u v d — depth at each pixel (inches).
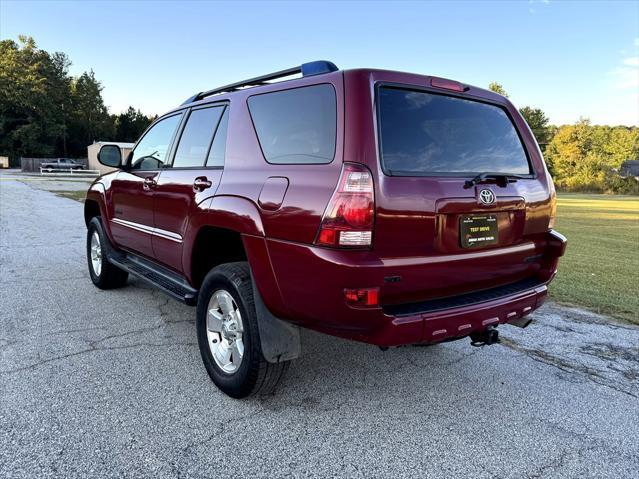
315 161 96.4
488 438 103.5
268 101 113.7
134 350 143.9
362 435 103.1
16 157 2655.0
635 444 102.7
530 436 104.8
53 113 2787.9
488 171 113.5
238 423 106.0
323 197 90.4
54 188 973.2
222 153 125.7
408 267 92.3
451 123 108.3
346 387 125.8
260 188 105.3
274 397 118.8
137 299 196.5
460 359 147.3
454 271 101.3
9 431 98.7
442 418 111.4
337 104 95.1
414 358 146.9
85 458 91.0
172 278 154.4
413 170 96.8
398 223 90.9
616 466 94.9
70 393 116.0
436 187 96.7
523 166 123.3
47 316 173.3
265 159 109.7
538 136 2149.4
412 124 100.0
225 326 118.5
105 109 3356.3
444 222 98.3
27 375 125.0
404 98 100.6
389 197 89.7
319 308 92.9
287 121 106.4
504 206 109.6
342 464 92.7
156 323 168.2
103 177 204.7
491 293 110.3
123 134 3339.1
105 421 104.2
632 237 446.9
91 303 190.1
